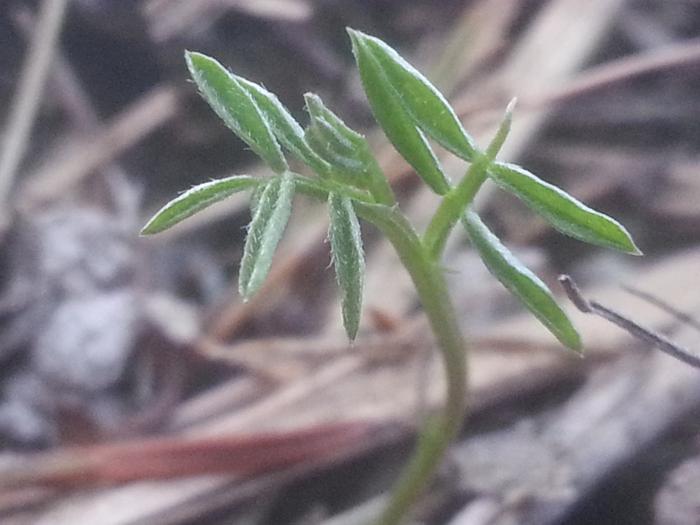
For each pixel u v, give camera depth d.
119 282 0.11
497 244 0.05
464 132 0.05
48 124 0.13
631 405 0.09
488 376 0.10
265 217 0.05
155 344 0.11
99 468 0.09
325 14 0.14
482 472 0.09
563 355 0.10
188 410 0.10
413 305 0.11
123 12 0.13
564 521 0.09
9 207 0.12
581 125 0.13
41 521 0.09
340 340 0.10
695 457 0.09
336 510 0.09
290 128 0.05
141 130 0.13
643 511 0.09
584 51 0.13
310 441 0.09
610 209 0.12
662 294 0.10
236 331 0.11
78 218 0.12
